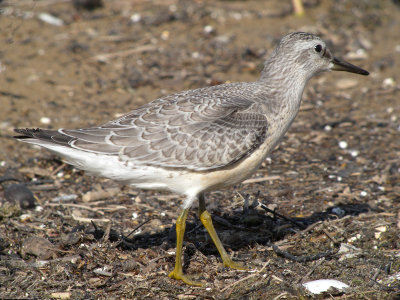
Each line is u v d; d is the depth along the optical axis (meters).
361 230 10.45
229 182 9.44
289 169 13.43
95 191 12.35
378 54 19.67
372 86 17.92
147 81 17.67
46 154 14.21
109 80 17.86
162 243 10.28
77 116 15.91
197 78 17.75
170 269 9.50
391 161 13.60
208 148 8.91
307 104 16.95
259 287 8.77
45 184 12.98
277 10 22.38
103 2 23.31
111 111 16.16
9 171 13.38
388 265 9.24
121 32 20.75
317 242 10.16
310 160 13.84
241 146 9.03
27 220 11.20
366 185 12.52
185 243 10.27
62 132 8.91
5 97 16.72
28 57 18.86
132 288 8.84
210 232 9.70
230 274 9.23
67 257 9.59
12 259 9.60
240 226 10.83
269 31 20.72
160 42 20.09
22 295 8.65
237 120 9.12
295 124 15.80
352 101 17.08
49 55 19.05
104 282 9.00
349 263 9.37
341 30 21.05
